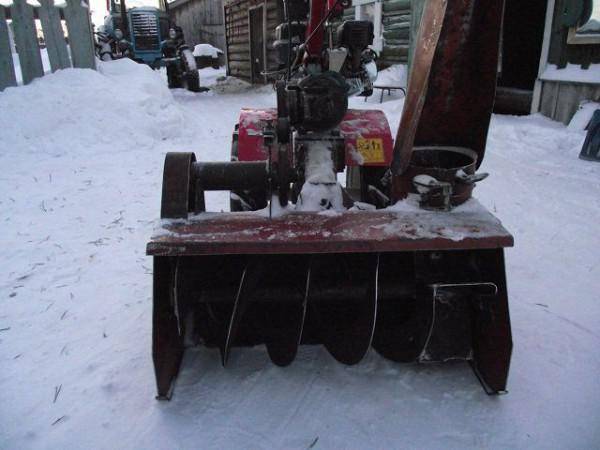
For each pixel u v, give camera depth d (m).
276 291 2.06
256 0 13.52
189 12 23.05
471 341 2.12
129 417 1.93
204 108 10.05
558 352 2.29
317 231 1.84
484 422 1.88
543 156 5.79
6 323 2.56
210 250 1.76
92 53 7.26
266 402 2.00
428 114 2.17
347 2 2.62
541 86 7.50
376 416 1.92
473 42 1.98
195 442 1.81
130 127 6.41
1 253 3.34
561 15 6.98
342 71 2.98
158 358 1.94
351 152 2.69
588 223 3.79
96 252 3.38
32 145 5.74
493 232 1.82
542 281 2.95
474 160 2.15
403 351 2.11
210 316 2.18
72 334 2.48
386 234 1.81
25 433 1.86
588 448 1.76
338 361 2.15
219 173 2.13
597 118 5.53
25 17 6.58
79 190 4.60
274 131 2.44
